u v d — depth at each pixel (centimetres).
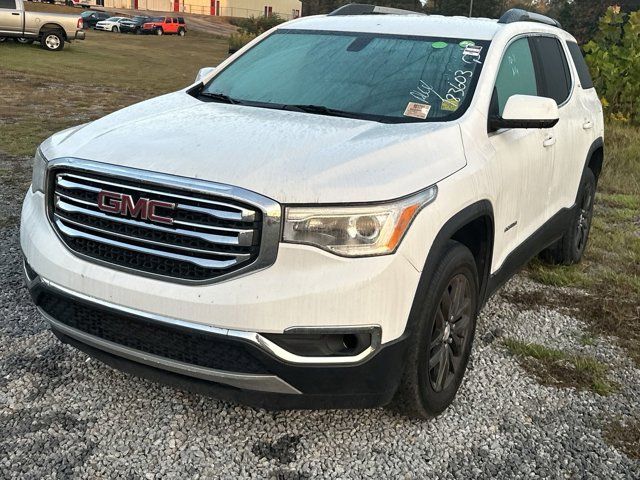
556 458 308
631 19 1333
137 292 274
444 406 330
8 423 310
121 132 317
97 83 1762
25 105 1270
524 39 442
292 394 276
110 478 278
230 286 263
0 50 2364
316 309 262
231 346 267
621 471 301
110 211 279
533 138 408
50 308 311
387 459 300
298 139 305
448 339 327
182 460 292
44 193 309
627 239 651
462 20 440
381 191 273
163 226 271
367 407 289
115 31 5019
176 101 392
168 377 288
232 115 350
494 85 379
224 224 263
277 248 261
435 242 292
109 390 340
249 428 316
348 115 361
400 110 361
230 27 6844
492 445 314
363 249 268
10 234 554
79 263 290
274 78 406
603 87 1316
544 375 381
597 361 402
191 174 270
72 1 6550
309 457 299
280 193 262
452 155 322
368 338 273
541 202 441
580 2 6419
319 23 455
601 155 578
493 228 354
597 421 339
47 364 360
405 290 278
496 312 466
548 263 561
